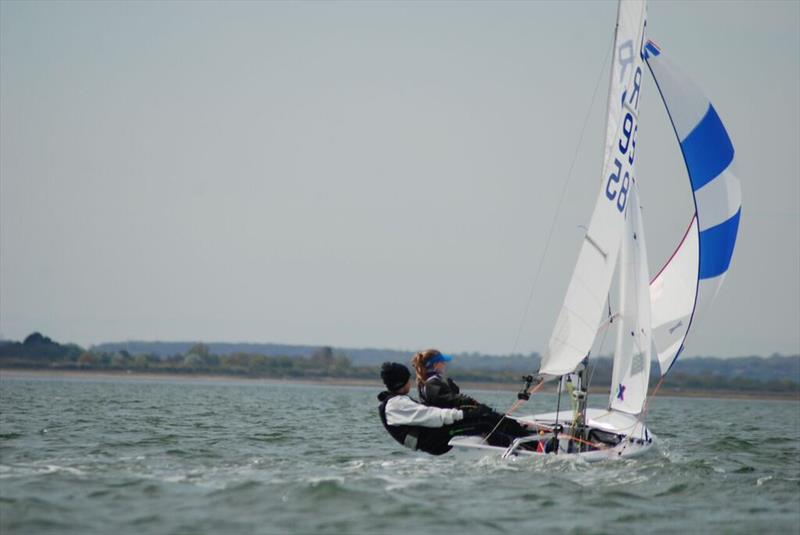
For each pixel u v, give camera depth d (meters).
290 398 160.50
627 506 39.84
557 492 42.00
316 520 35.88
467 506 38.81
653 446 53.34
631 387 56.44
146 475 44.94
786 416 142.75
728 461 57.06
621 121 52.94
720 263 60.59
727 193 60.50
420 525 35.59
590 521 36.94
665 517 38.03
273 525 35.06
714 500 41.84
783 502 41.88
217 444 61.94
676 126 61.00
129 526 34.53
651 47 61.25
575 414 51.34
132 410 98.75
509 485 43.19
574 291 50.19
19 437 62.28
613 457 49.09
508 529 35.38
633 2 54.44
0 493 39.44
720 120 60.22
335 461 52.09
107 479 43.50
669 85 60.75
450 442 49.25
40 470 45.97
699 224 60.72
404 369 50.56
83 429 70.19
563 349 50.16
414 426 49.06
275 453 57.00
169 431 71.19
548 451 50.94
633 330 56.62
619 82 53.94
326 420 90.81
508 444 51.03
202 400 134.88
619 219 52.16
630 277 56.78
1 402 107.69
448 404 49.22
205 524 35.03
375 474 45.84
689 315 60.81
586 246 50.44
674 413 140.25
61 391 156.50
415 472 46.38
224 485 42.19
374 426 83.88
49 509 36.66
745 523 37.34
